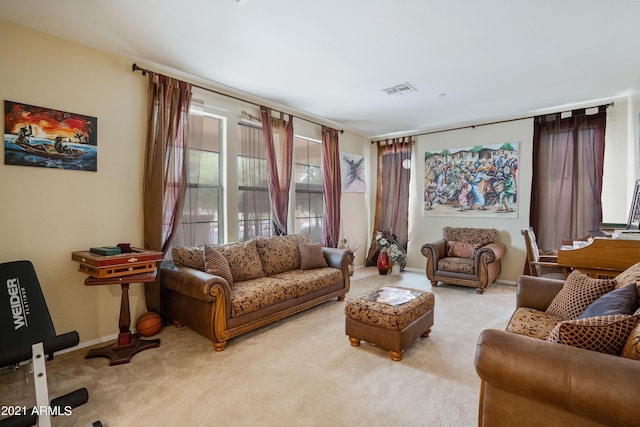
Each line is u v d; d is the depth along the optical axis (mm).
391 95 4086
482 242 4973
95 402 2004
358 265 6281
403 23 2482
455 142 5531
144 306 3254
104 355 2598
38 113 2604
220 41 2770
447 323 3348
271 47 2873
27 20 2453
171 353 2680
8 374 2365
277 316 3230
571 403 1188
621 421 1096
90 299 2900
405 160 6039
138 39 2748
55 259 2701
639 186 3420
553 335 1529
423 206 5887
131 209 3158
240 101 4105
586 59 3072
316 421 1828
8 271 2133
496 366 1340
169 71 3381
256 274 3576
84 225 2859
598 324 1347
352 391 2123
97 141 2926
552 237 4590
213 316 2693
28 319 1837
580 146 4398
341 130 5809
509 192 5000
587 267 2812
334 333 3098
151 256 2760
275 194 4383
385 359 2566
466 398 2047
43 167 2633
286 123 4629
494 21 2447
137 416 1872
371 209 6613
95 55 2910
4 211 2457
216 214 3920
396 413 1897
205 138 3799
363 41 2760
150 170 3205
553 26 2508
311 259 4094
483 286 4414
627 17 2369
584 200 4363
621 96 4105
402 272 5887
